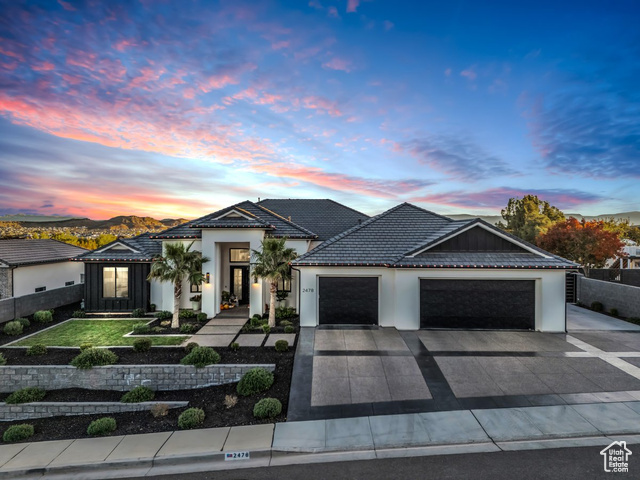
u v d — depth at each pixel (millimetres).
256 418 8711
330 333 13922
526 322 14383
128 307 17734
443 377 10172
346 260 14859
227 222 16922
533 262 14281
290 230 18438
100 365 10930
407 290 14484
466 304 14492
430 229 17000
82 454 7707
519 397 9055
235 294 19078
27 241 23016
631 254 30375
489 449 7148
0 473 7203
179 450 7582
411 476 6387
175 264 15180
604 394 9164
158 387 10875
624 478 6133
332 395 9320
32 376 10883
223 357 11656
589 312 17703
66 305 19891
